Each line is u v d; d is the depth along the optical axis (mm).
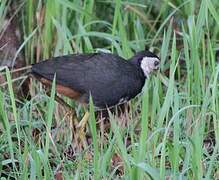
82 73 10508
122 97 10773
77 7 11828
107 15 13008
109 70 10609
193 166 8688
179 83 11648
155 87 10391
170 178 8891
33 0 12328
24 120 10648
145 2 12781
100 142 10086
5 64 12234
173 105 10281
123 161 9047
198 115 10227
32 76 10938
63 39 11500
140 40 12047
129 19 12570
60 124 10727
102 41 12961
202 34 11312
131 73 10789
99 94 10570
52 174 9188
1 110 9938
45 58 11906
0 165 9484
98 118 11352
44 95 10891
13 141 10508
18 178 9453
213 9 11008
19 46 12375
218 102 10453
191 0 11875
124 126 10797
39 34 12055
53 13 11859
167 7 12727
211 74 10797
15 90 12062
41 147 10406
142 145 8586
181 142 9367
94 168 8789
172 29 12711
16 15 12383
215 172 9406
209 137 10773
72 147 10453
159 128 9195
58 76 10414
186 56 10867
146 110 8602
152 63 11070
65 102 11039
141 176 8531
